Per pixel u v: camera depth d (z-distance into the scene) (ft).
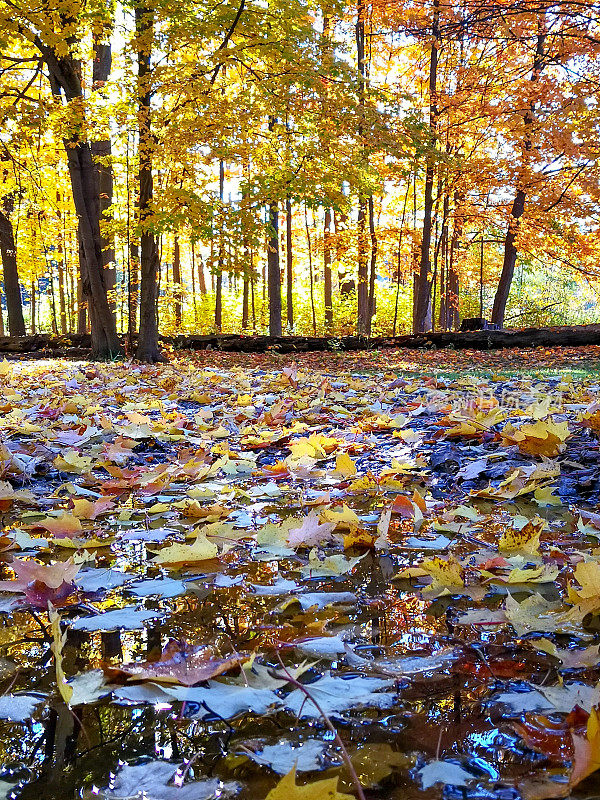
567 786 2.21
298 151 35.63
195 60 33.04
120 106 32.22
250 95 34.27
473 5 30.83
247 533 5.98
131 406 15.57
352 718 2.74
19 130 33.71
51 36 28.02
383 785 2.24
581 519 6.05
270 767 2.36
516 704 2.83
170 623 3.92
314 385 21.20
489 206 58.34
